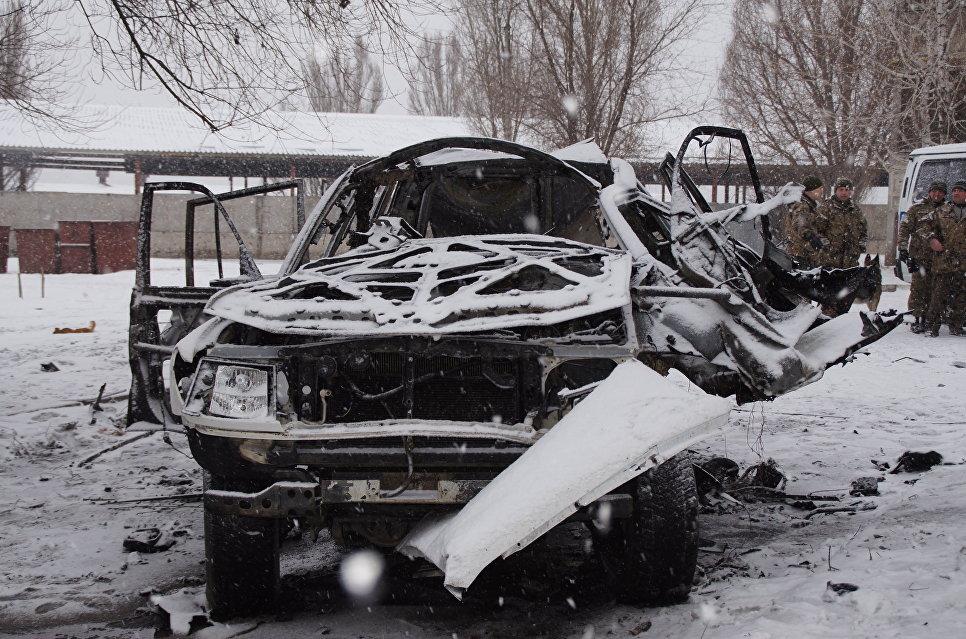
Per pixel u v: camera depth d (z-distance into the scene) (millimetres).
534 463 3324
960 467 6062
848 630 3201
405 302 4074
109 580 4676
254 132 40844
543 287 4398
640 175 23531
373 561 4676
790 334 4859
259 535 3986
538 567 4504
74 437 7977
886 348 12141
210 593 4074
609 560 4105
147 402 6211
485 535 3080
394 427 3768
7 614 4219
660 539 3787
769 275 5270
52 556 5051
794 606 3486
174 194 36594
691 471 3881
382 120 44312
